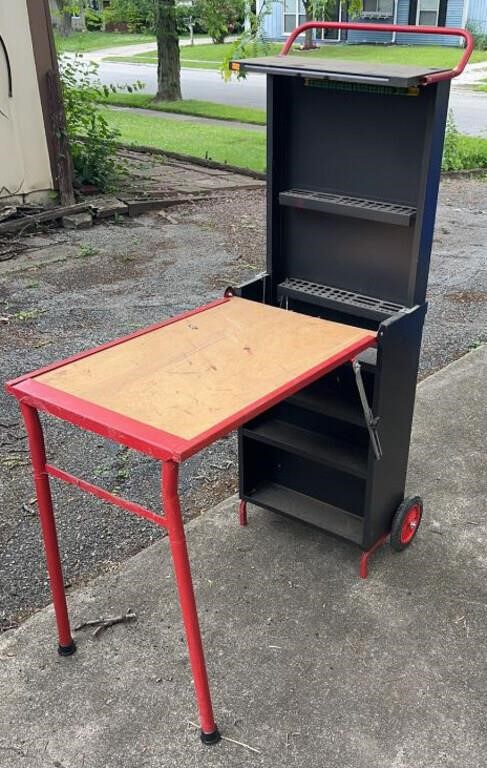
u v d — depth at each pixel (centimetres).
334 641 241
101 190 855
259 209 829
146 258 655
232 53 793
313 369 211
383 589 263
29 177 763
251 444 285
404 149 242
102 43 3644
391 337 235
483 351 461
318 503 287
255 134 1314
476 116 1566
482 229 784
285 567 275
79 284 586
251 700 219
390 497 266
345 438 274
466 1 2573
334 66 233
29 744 206
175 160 1073
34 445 208
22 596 262
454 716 214
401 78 202
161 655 236
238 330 241
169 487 174
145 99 1786
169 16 1653
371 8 2711
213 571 272
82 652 237
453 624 248
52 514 217
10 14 703
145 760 201
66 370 212
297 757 202
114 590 262
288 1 2630
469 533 294
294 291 282
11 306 538
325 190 269
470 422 376
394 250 257
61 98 761
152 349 226
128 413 186
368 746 204
